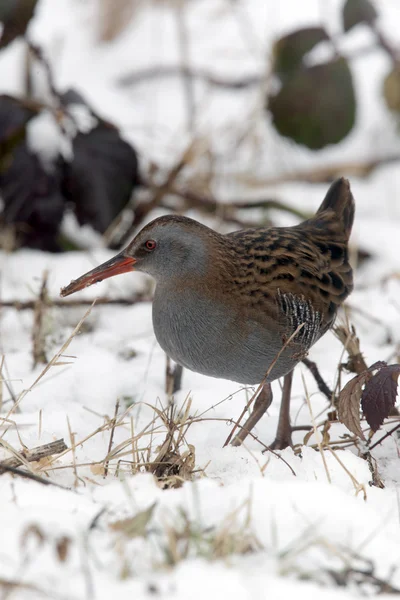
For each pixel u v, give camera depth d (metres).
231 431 8.16
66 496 6.52
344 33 14.32
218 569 5.48
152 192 13.60
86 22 17.70
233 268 8.37
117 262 8.58
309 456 7.63
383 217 14.67
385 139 16.08
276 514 6.38
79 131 12.26
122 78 16.72
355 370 9.12
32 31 17.08
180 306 8.34
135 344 10.64
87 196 12.27
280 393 9.66
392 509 7.04
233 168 15.09
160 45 17.58
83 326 11.02
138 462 7.39
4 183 12.42
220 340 8.29
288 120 13.72
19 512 6.18
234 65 17.17
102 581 5.38
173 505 6.39
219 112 16.17
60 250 12.95
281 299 8.38
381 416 7.61
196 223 8.40
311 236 9.29
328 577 5.66
